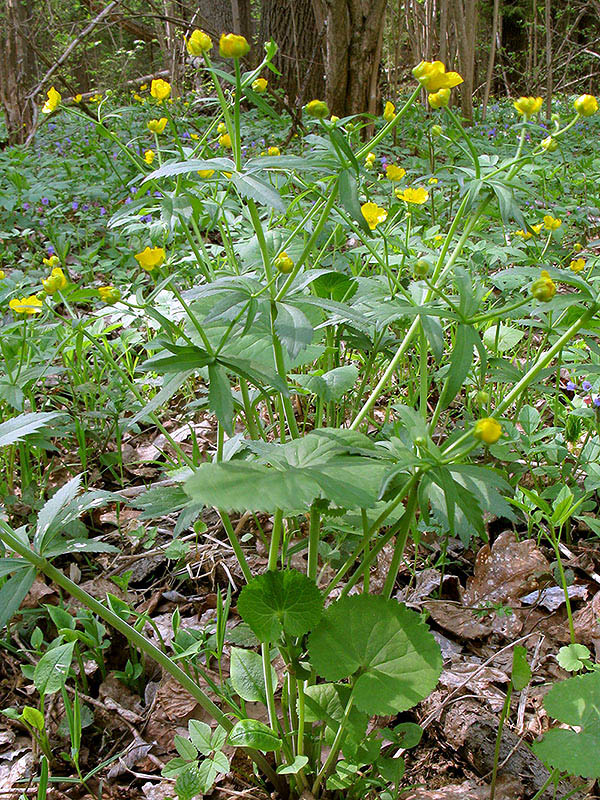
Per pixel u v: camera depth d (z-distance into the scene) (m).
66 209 5.61
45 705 1.87
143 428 3.17
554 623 2.06
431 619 2.08
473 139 7.07
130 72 16.61
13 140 9.38
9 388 2.42
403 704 1.29
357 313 1.43
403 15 10.94
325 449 1.34
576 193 5.39
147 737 1.79
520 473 2.43
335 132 1.41
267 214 2.57
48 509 1.45
